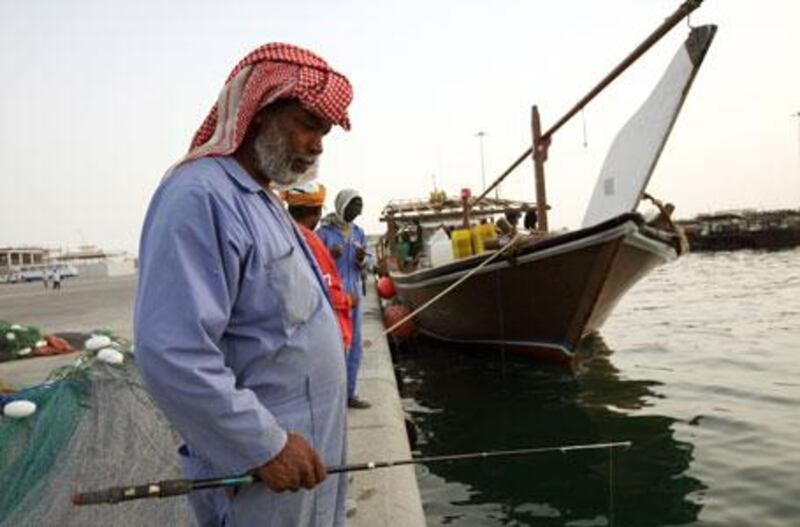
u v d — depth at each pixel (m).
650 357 10.18
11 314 19.05
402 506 3.40
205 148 1.84
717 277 27.05
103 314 17.34
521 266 9.04
